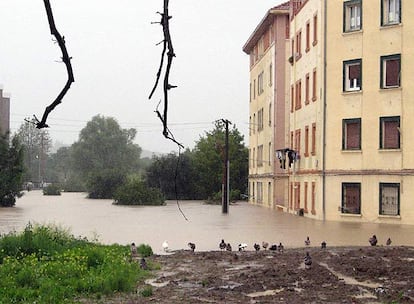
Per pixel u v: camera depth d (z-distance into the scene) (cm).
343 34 4197
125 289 1439
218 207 6319
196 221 4078
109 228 3447
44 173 15900
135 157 12838
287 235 3045
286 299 1339
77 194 11106
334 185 4175
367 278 1611
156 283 1551
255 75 7250
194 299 1345
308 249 2303
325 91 4266
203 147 8600
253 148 7356
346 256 1994
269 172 6188
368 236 3003
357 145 4106
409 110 3891
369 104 4053
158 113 354
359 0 4138
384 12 4034
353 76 4159
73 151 12838
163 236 2970
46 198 8825
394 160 3922
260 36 6831
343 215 4106
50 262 1670
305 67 4866
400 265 1781
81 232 3170
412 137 3862
